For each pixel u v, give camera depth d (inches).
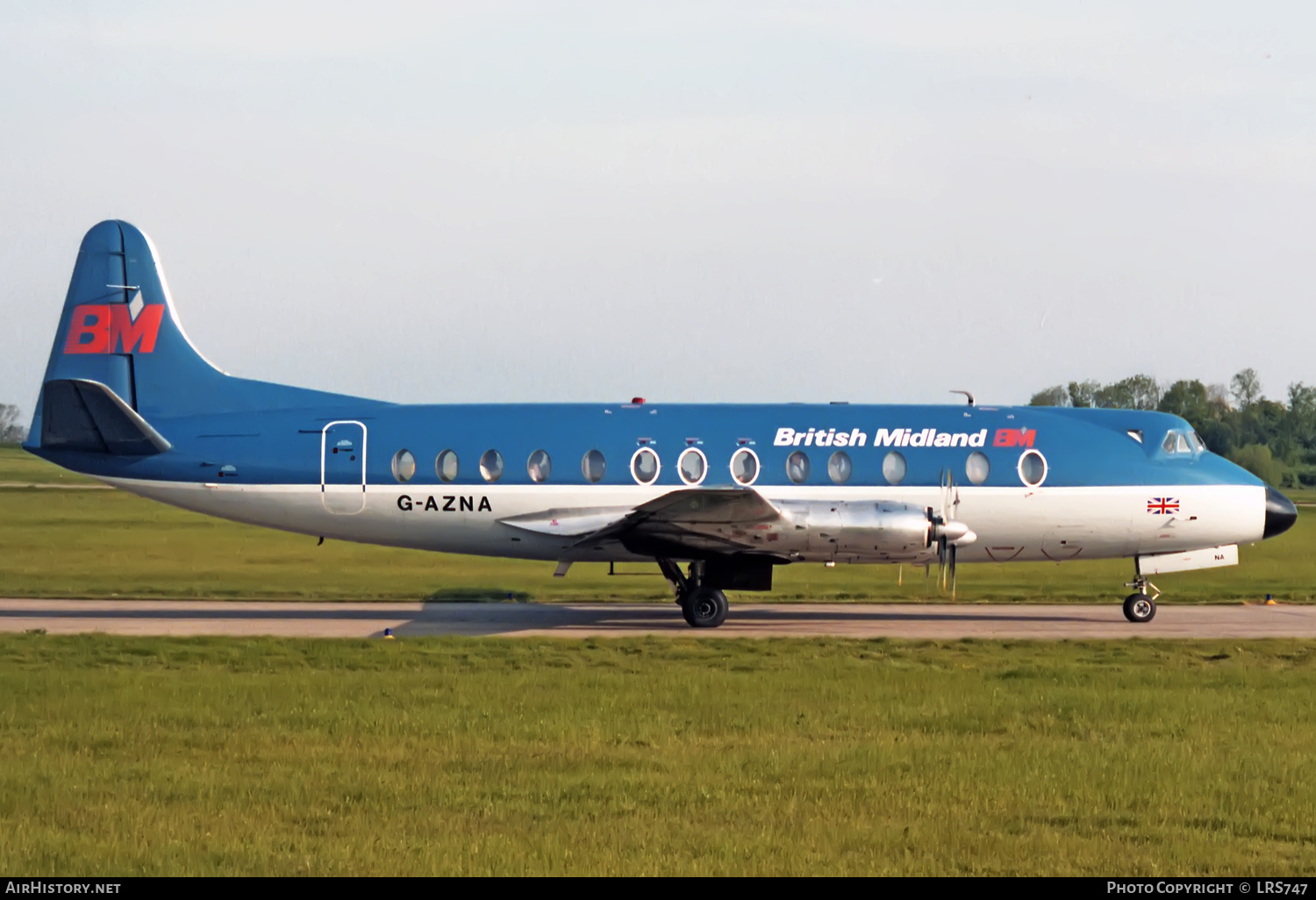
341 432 3750.0
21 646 3117.6
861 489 3671.3
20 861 1535.4
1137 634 3558.1
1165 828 1706.4
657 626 3673.7
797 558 3553.2
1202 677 2775.6
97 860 1539.1
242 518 3818.9
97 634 3307.1
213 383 3858.3
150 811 1732.3
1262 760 2050.9
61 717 2319.1
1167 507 3700.8
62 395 3641.7
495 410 3794.3
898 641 3277.6
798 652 3112.7
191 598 4345.5
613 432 3718.0
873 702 2495.1
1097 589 4874.5
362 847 1590.8
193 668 2871.6
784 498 3668.8
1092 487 3695.9
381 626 3627.0
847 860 1562.5
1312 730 2269.9
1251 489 3737.7
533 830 1667.1
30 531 7180.1
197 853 1566.2
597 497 3678.6
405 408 3818.9
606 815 1731.1
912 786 1888.5
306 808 1755.7
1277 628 3695.9
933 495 3678.6
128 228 3885.3
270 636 3321.9
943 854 1590.8
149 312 3868.1
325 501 3737.7
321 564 5733.3
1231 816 1765.5
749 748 2107.5
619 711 2395.4
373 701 2471.7
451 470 3700.8
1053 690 2618.1
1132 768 1991.9
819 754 2068.2
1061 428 3757.4
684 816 1733.5
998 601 4451.3
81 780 1889.8
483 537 3742.6
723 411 3779.5
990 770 1975.9
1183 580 5270.7
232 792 1829.5
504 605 4202.8
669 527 3484.3
